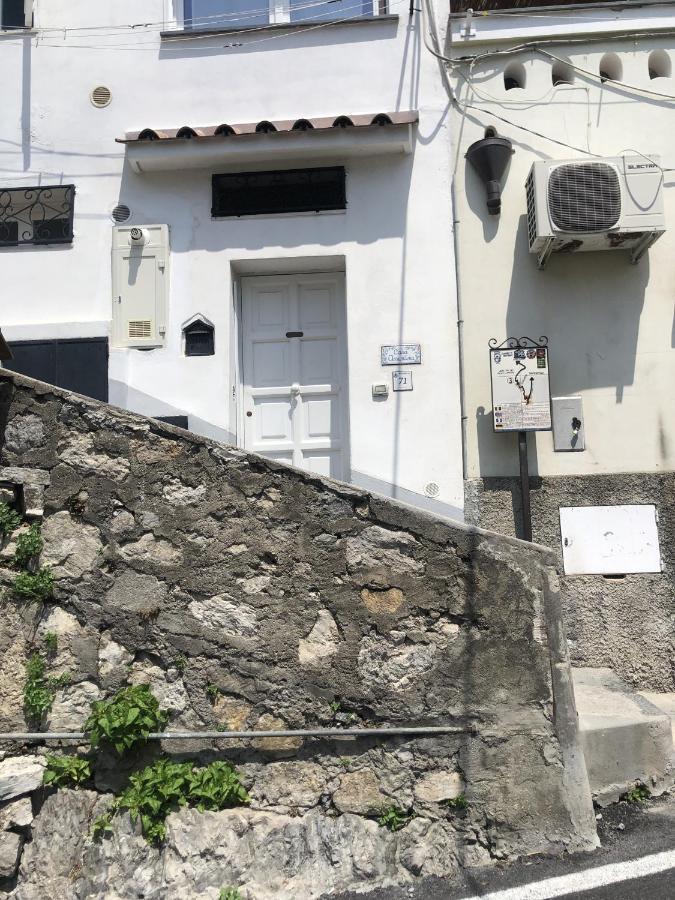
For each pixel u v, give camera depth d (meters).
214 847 3.21
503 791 3.36
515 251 5.70
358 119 5.67
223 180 5.92
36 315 5.88
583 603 5.31
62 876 3.18
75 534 3.59
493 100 5.85
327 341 6.10
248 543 3.56
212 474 3.61
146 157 5.71
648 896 2.99
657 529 5.38
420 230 5.76
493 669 3.45
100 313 5.85
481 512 5.47
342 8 6.14
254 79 5.98
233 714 3.48
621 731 3.76
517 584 3.48
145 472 3.62
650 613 5.28
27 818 3.26
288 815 3.37
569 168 5.28
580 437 5.43
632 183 5.26
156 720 3.42
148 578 3.57
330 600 3.51
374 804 3.37
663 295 5.60
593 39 5.81
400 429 5.61
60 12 6.11
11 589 3.48
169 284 5.82
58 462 3.62
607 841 3.38
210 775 3.37
